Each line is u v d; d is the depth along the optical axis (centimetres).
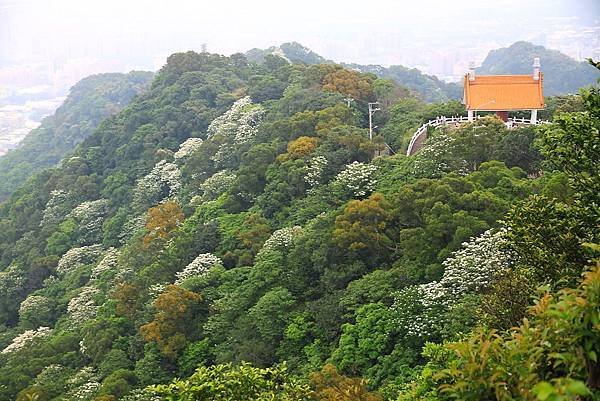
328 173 4472
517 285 1672
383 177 4041
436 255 2861
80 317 4406
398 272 2883
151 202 6319
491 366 852
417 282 2800
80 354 3919
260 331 3122
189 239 4431
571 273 1430
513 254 2388
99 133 8300
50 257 5962
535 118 4694
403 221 3206
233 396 1490
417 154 4056
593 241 1455
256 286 3422
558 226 1493
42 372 3669
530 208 1567
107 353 3569
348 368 2584
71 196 7025
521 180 3325
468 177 3378
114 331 3759
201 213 5009
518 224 1570
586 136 1516
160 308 3450
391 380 2353
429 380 1378
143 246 4725
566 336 797
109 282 4700
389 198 3450
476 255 2500
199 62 9050
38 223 6925
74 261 5741
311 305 3078
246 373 1535
